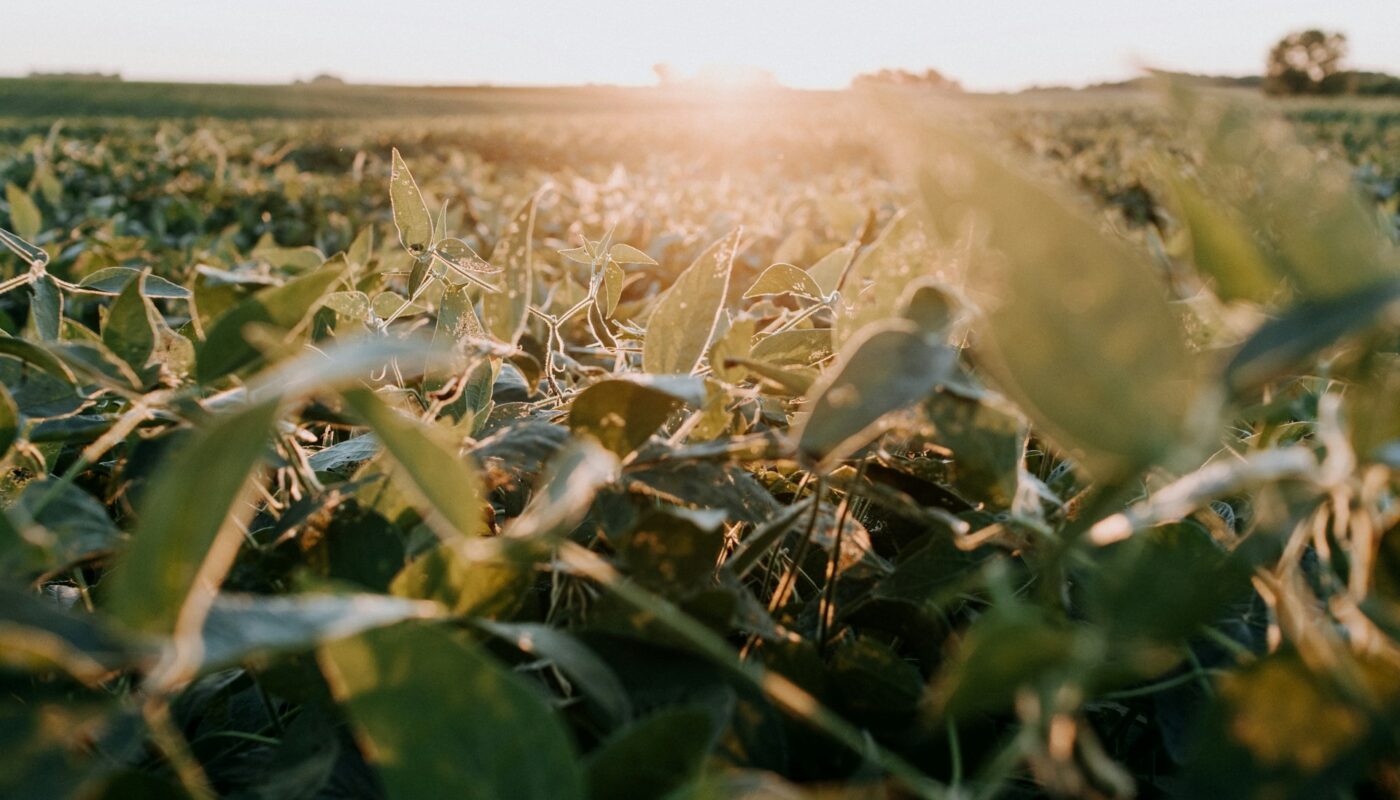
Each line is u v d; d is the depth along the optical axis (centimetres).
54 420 55
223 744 50
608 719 39
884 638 53
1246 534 36
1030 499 44
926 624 47
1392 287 28
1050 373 28
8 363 55
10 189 183
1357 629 34
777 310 110
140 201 597
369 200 554
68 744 31
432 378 73
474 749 29
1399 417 31
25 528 37
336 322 89
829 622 50
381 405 33
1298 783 31
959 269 47
